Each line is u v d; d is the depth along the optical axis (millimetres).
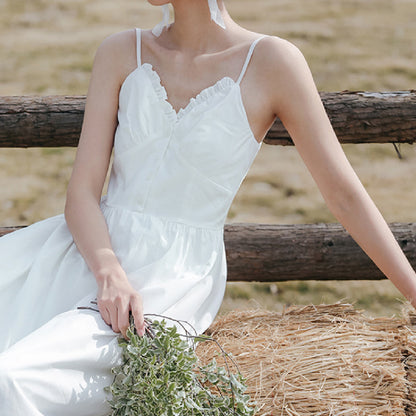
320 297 6113
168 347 2340
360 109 4059
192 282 2701
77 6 16516
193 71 2842
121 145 2871
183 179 2764
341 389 2717
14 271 2824
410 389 2758
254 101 2773
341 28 15000
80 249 2717
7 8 16297
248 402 2680
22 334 2672
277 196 8352
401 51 13688
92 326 2443
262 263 4203
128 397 2309
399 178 8938
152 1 2873
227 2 16859
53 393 2248
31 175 8953
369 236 2723
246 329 3139
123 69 2967
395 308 5918
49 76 12344
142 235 2740
